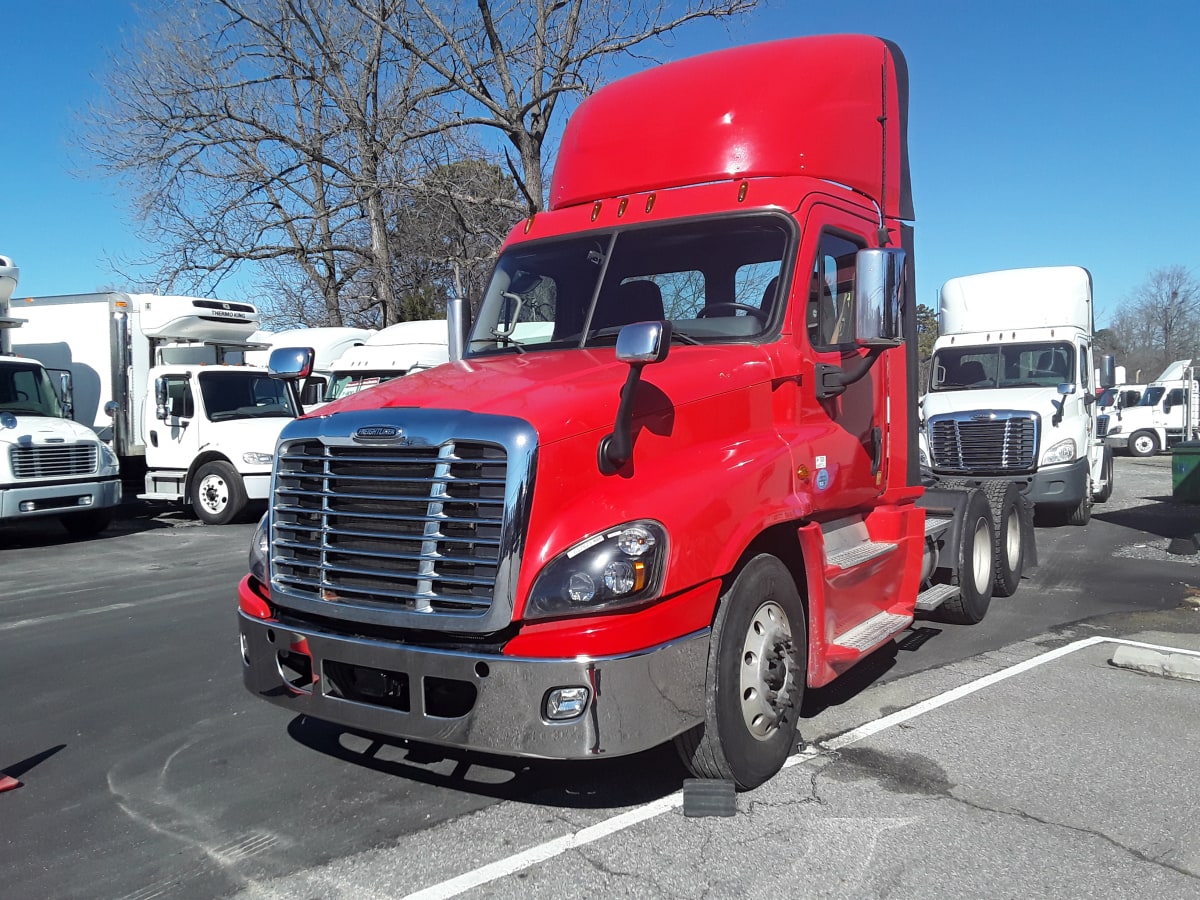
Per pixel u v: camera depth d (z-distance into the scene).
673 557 3.63
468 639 3.61
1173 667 5.95
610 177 5.64
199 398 14.84
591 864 3.62
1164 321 69.94
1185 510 15.09
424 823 4.03
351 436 3.89
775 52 5.55
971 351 13.89
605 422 3.78
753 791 4.25
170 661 6.74
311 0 23.16
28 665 6.73
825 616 4.76
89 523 13.74
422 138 21.25
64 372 14.13
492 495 3.58
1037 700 5.52
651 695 3.55
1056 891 3.39
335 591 3.92
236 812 4.18
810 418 4.86
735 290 4.95
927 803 4.11
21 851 3.87
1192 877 3.48
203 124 23.39
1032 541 8.95
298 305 29.67
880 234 5.65
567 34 19.47
